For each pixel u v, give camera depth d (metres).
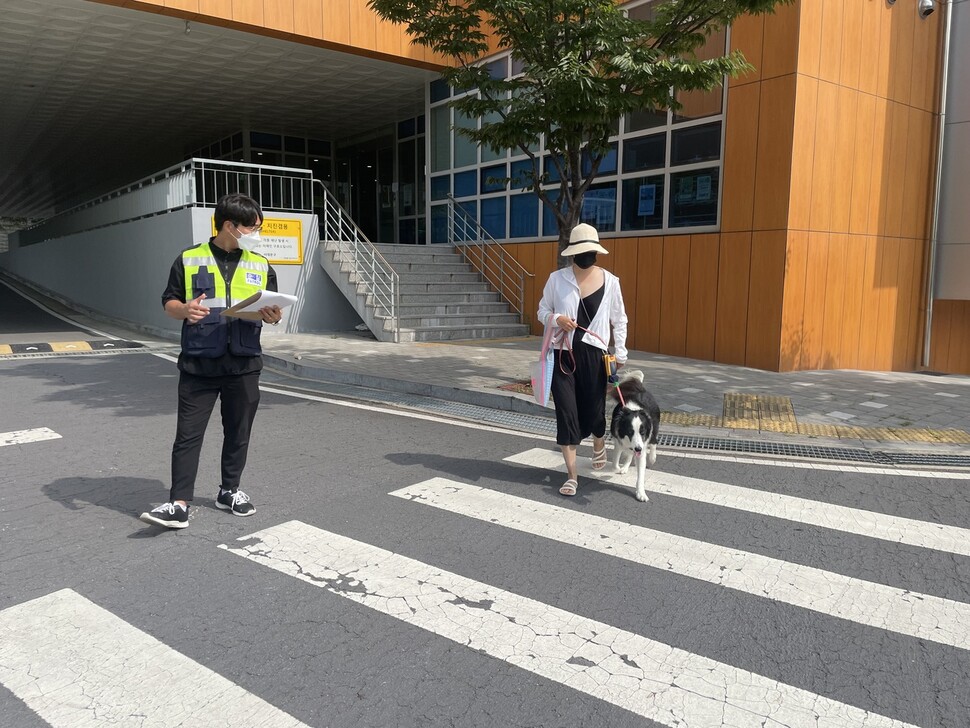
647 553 4.02
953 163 12.21
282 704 2.64
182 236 14.25
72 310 20.69
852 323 11.24
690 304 11.40
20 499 4.76
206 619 3.24
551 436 6.66
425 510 4.65
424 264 15.21
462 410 7.73
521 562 3.88
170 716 2.56
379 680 2.80
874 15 10.88
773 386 8.98
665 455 6.07
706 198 11.14
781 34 9.96
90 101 18.98
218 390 4.33
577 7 7.09
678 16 7.57
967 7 11.87
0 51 14.91
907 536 4.30
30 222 51.59
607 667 2.90
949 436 6.59
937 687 2.78
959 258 12.25
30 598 3.41
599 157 8.15
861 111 10.87
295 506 4.69
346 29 14.43
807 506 4.81
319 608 3.35
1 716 2.55
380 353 11.32
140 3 12.38
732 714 2.61
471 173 15.86
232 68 16.02
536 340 13.44
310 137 23.31
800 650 3.04
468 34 7.96
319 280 14.81
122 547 4.01
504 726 2.53
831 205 10.60
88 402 7.95
